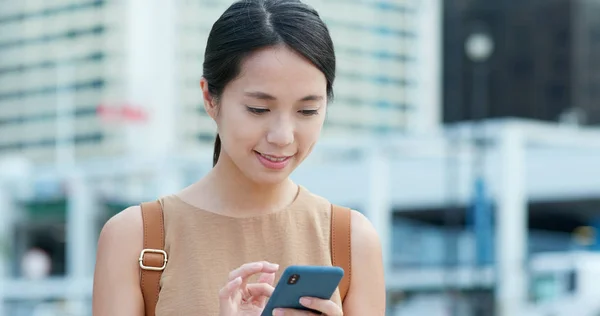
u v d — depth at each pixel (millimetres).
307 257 2291
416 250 27219
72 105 37625
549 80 49375
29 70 39062
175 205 2305
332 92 2213
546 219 43031
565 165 24859
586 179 24562
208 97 2225
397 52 33250
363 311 2289
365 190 23594
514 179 21562
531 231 44000
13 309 28203
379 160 21953
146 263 2240
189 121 34688
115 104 35500
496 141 21703
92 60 36812
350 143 22062
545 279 21469
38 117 39000
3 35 39906
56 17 38156
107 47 35938
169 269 2240
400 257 27203
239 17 2111
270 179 2139
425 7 33438
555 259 21453
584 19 49562
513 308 21625
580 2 49469
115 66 35781
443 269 24844
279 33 2076
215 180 2314
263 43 2070
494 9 47281
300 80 2078
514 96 47875
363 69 32531
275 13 2100
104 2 36156
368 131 32656
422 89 33719
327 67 2117
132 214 2291
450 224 27609
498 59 47531
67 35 37594
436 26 33688
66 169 26469
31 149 39156
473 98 46844
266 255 2273
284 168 2139
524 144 22219
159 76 34594
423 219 37062
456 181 24562
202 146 34156
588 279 20812
